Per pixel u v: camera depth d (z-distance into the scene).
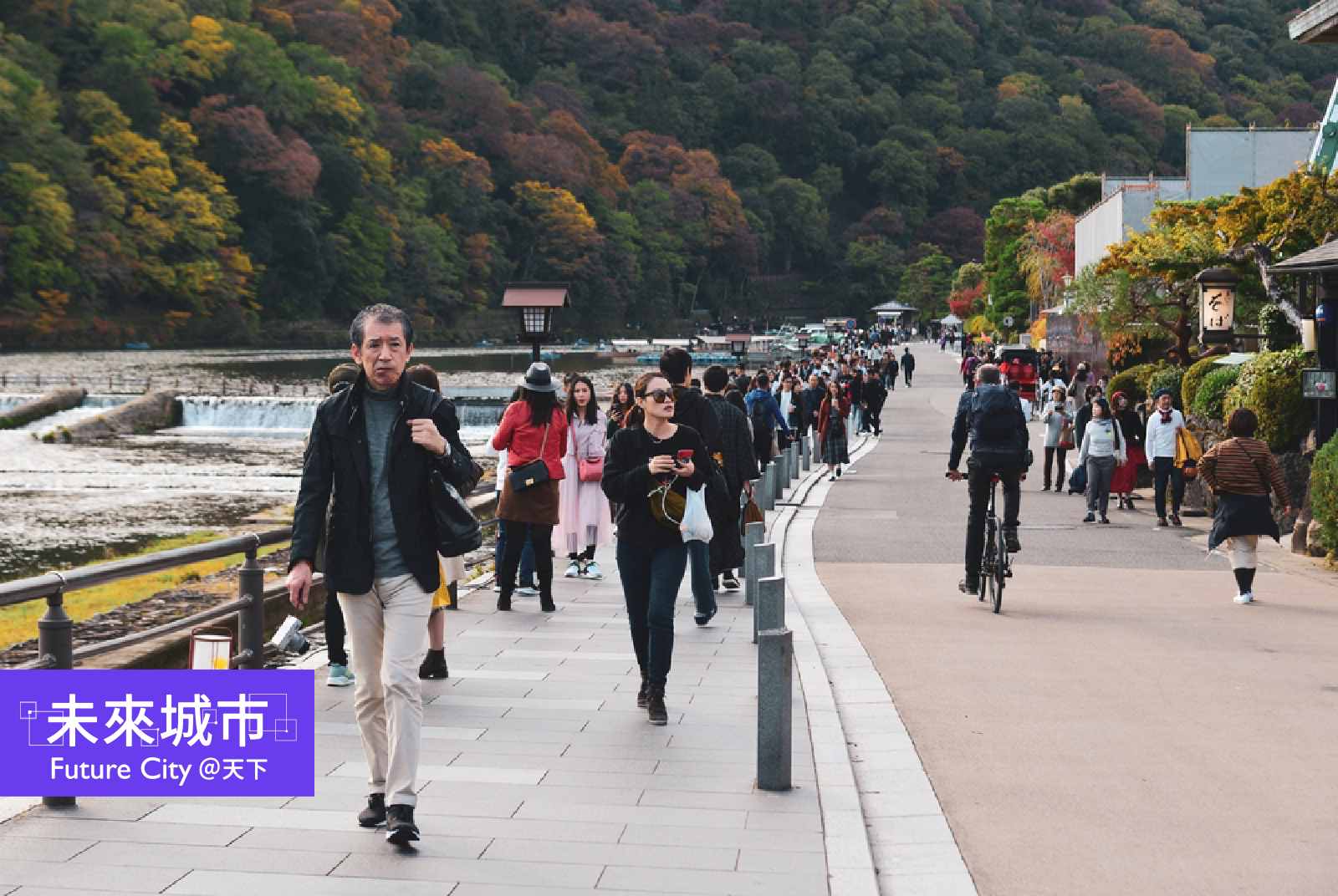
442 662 8.45
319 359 100.75
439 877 4.91
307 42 147.38
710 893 4.77
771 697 6.07
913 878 5.07
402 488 5.32
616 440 7.42
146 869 4.96
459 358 117.88
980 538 11.66
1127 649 9.54
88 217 102.50
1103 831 5.62
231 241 119.94
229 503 29.78
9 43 106.94
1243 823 5.70
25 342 97.81
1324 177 18.66
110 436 46.84
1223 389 19.25
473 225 151.62
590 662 8.98
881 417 44.91
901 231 199.75
